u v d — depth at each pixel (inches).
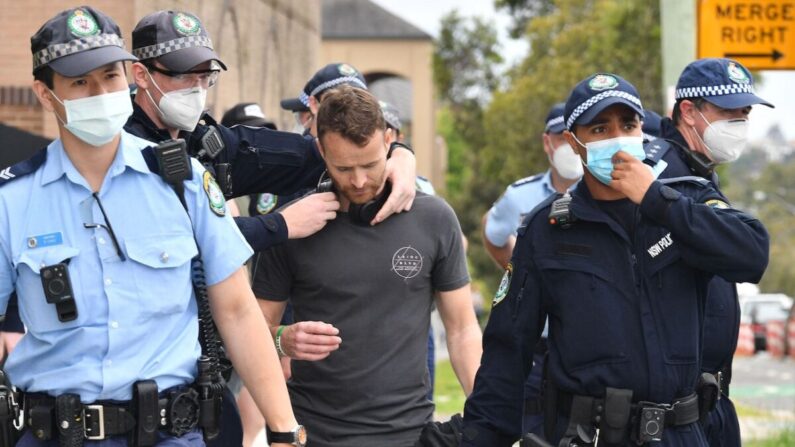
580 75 1865.2
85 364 168.1
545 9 2485.2
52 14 394.6
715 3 434.3
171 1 429.4
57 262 166.9
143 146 173.6
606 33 1808.6
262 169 229.5
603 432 191.6
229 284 179.8
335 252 222.4
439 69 2832.2
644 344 190.2
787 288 3555.6
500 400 201.6
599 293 191.8
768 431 520.1
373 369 222.5
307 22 684.1
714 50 434.9
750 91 241.4
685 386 192.4
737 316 225.9
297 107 319.6
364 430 222.4
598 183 194.2
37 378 169.5
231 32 518.6
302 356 214.8
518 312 199.9
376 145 209.8
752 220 188.5
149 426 169.6
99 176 170.2
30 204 168.6
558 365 196.2
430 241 225.6
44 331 168.2
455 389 748.0
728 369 227.9
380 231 223.1
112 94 165.8
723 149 244.8
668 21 451.8
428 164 2556.6
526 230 200.1
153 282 170.2
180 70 210.1
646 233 191.9
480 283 2033.7
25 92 396.2
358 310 222.5
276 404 183.5
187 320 176.2
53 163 170.1
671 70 451.8
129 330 168.9
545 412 199.0
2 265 168.4
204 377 176.4
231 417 189.3
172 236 172.4
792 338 1293.1
